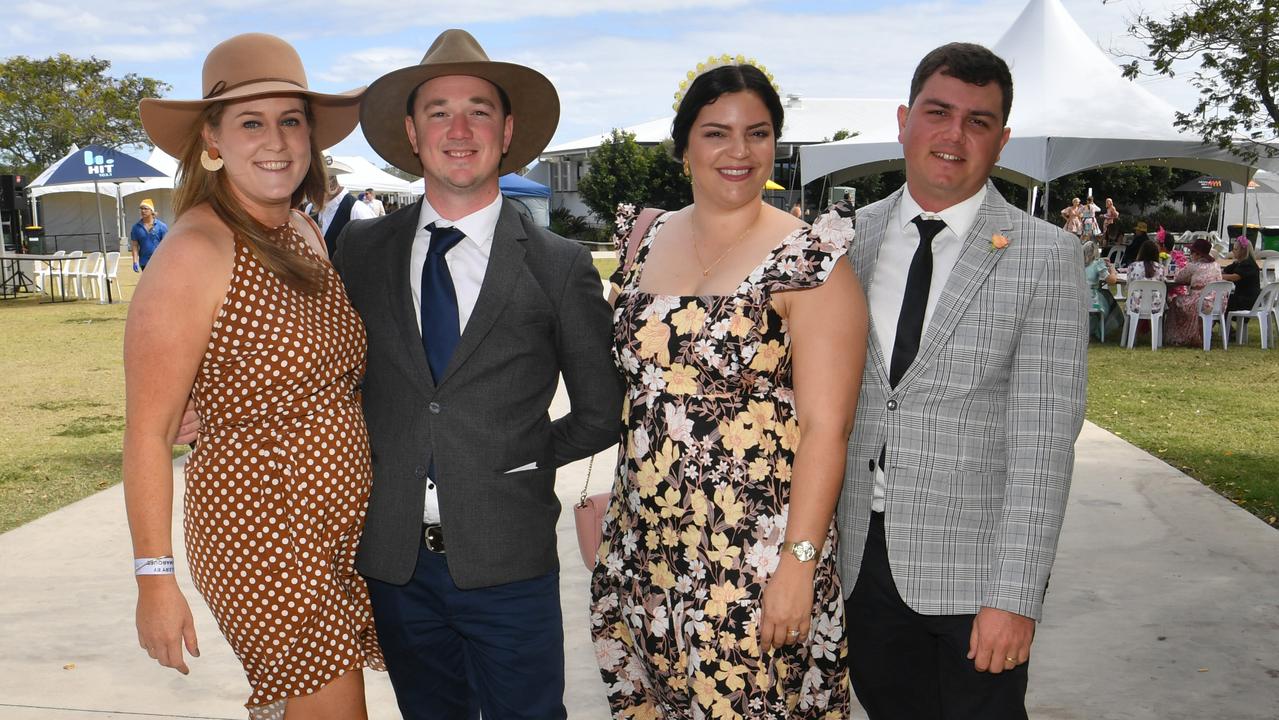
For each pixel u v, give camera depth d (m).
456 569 2.29
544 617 2.42
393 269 2.35
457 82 2.33
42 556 4.73
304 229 2.46
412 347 2.30
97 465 6.55
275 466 2.13
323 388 2.21
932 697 2.36
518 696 2.42
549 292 2.34
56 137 38.78
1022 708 2.18
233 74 2.15
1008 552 2.07
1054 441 2.07
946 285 2.14
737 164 2.14
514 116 2.65
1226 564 4.50
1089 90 10.43
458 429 2.28
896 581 2.17
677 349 2.16
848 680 2.38
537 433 2.38
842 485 2.22
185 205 2.21
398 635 2.42
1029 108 10.44
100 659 3.64
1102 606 4.05
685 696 2.22
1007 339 2.11
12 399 8.96
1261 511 5.34
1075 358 2.09
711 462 2.13
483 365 2.29
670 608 2.20
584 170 43.56
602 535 2.47
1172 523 5.09
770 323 2.12
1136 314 11.59
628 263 2.42
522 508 2.35
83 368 10.75
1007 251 2.13
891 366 2.20
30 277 20.80
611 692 2.42
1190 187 22.53
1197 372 9.87
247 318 2.08
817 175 11.49
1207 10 7.14
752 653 2.12
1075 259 2.12
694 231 2.27
